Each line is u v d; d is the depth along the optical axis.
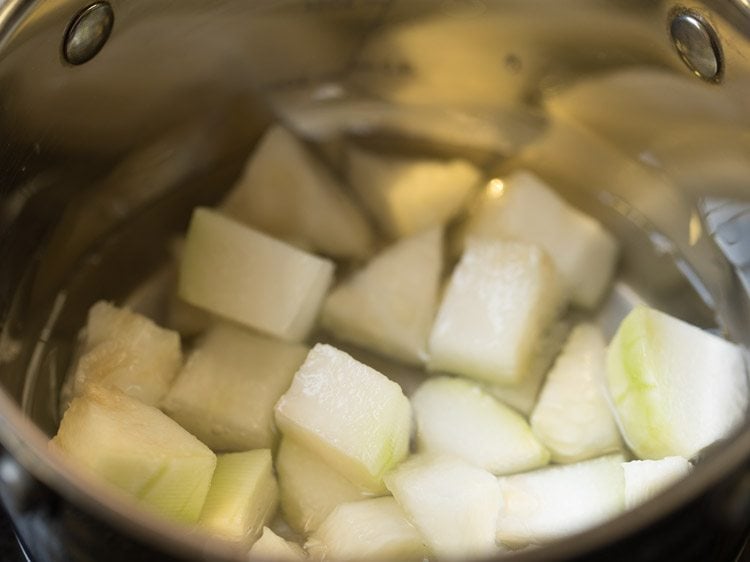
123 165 0.30
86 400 0.24
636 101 0.29
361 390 0.25
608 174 0.31
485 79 0.31
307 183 0.31
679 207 0.30
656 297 0.29
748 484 0.19
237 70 0.30
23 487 0.19
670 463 0.24
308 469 0.25
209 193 0.31
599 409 0.26
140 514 0.18
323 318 0.28
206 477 0.23
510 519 0.24
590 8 0.26
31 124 0.26
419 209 0.30
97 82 0.27
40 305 0.28
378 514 0.24
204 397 0.26
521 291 0.27
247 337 0.27
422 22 0.29
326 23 0.29
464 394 0.26
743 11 0.23
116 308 0.28
